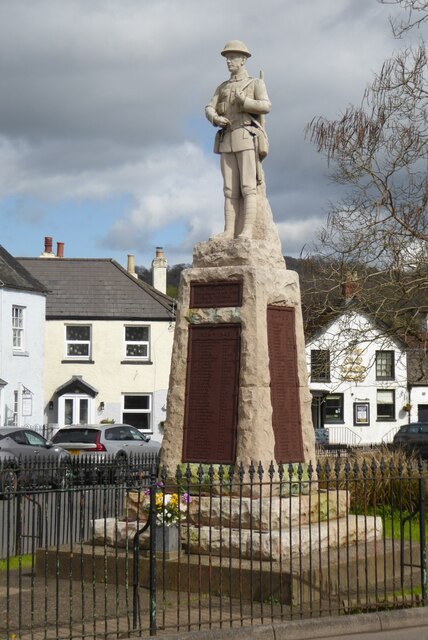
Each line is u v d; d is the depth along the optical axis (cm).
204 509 1171
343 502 1241
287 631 893
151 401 4441
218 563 1070
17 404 3903
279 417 1237
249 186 1295
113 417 4412
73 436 3122
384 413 5222
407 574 1131
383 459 1691
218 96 1324
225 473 1192
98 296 4509
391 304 2370
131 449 3177
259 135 1303
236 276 1241
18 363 3903
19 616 848
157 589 1080
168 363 4453
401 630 942
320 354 2469
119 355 4438
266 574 1023
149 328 4466
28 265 4631
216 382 1230
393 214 2277
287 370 1266
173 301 4597
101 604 999
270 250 1286
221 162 1323
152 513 902
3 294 3812
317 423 5191
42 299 4078
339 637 910
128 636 869
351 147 2247
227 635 866
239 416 1204
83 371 4431
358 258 2298
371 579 1109
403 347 2622
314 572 1027
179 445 1238
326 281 2327
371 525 1237
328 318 2459
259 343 1216
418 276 2292
